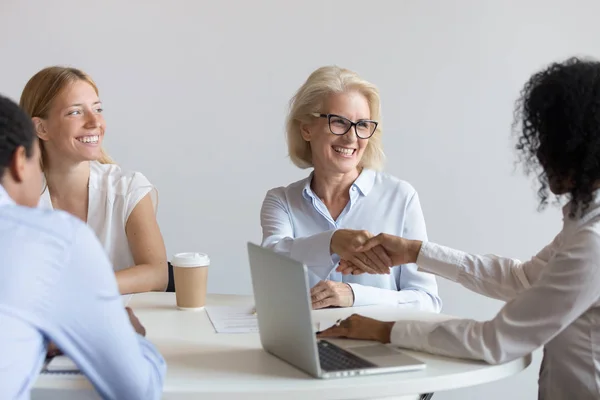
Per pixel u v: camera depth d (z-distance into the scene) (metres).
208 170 3.15
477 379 1.33
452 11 3.07
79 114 2.18
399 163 3.12
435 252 1.76
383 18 3.07
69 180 2.27
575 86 1.32
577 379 1.42
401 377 1.29
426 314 1.79
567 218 1.42
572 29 3.07
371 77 3.09
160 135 3.13
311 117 2.16
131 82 3.11
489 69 3.08
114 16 3.08
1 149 1.13
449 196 3.12
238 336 1.59
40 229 1.08
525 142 1.46
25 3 3.08
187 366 1.36
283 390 1.22
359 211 2.19
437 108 3.10
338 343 1.49
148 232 2.26
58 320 1.08
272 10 3.08
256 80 3.11
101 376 1.14
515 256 3.14
